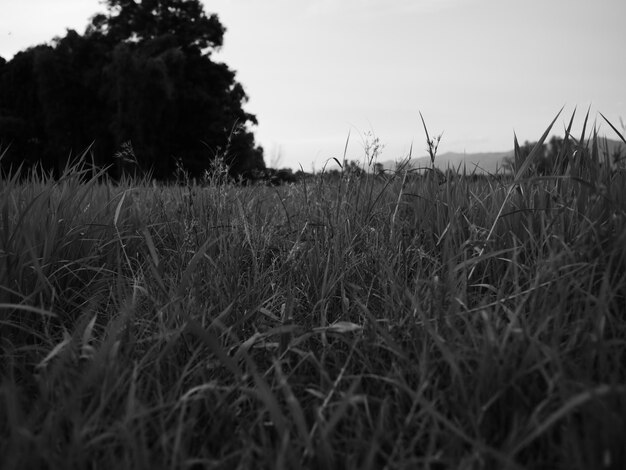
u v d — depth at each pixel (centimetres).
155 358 185
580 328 166
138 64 2569
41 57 2711
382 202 322
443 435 139
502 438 144
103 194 353
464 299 198
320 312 229
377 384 173
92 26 3306
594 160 244
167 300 220
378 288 241
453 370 151
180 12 3269
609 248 204
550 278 193
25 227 225
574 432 123
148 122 2577
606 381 153
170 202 365
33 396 178
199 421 165
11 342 202
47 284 231
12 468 121
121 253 295
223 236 262
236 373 155
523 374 146
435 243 271
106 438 147
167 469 128
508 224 248
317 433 146
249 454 138
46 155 2891
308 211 302
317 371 185
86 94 2864
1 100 3002
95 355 158
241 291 237
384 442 149
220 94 3116
